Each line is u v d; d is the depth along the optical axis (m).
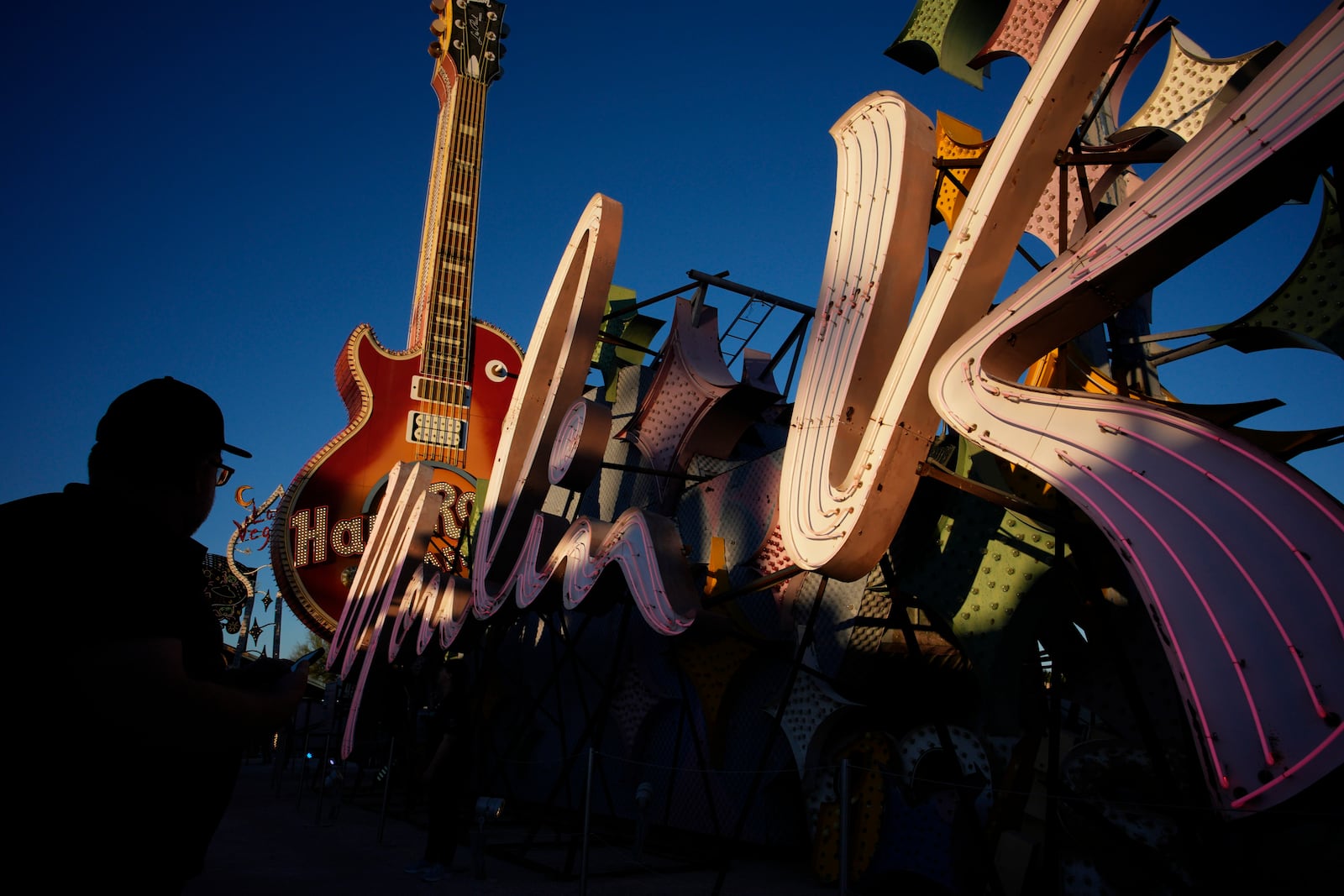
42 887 1.71
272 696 2.08
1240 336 8.66
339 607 35.16
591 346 15.27
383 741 21.16
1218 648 5.21
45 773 1.71
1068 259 6.42
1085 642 8.88
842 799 6.46
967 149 10.93
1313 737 4.68
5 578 1.74
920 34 12.02
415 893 9.20
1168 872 7.26
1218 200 5.41
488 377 40.53
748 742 12.52
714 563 12.60
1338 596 4.72
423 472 23.53
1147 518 5.73
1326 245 7.96
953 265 7.93
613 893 9.42
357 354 38.53
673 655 14.07
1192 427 5.63
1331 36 4.91
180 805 1.92
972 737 9.38
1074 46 7.35
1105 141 11.21
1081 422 6.32
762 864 11.48
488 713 19.98
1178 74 10.73
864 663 11.24
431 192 48.00
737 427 14.91
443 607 17.19
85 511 1.88
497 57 48.75
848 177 10.20
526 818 16.06
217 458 2.27
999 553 9.05
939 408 7.32
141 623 1.79
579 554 12.76
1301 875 7.01
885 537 8.20
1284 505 5.08
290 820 15.79
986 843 8.41
